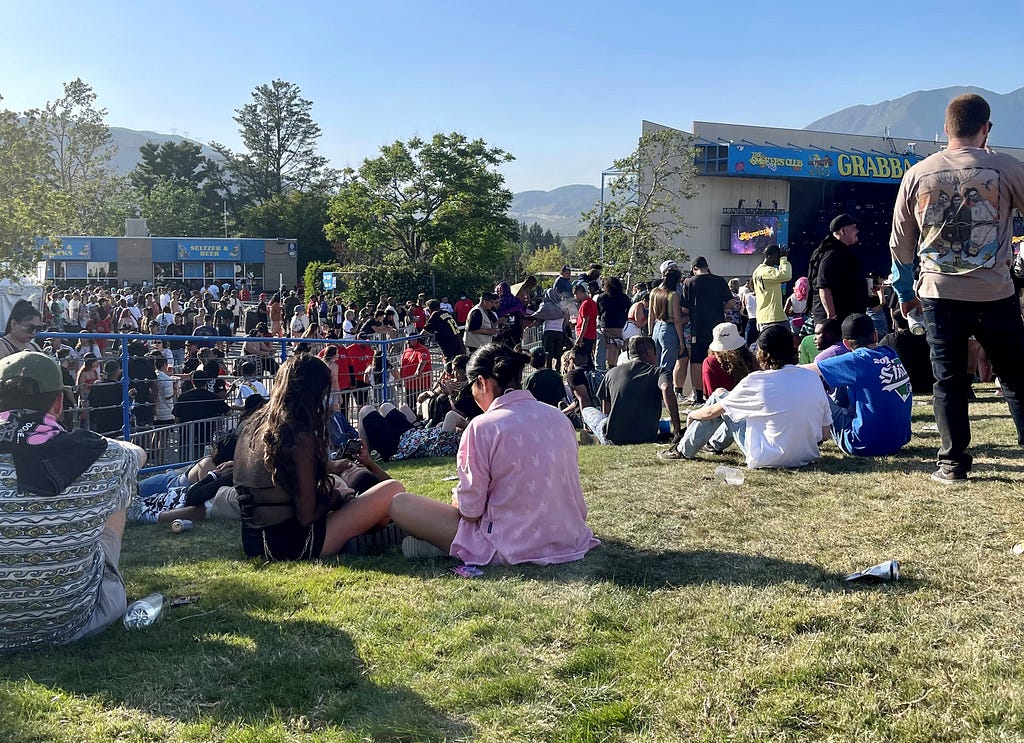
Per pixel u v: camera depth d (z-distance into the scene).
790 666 3.16
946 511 4.93
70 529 3.56
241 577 4.60
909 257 5.67
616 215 40.66
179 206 93.31
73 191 75.38
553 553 4.57
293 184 94.81
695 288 11.04
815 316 8.62
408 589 4.28
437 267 48.91
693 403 10.88
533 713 3.00
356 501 4.93
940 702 2.88
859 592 3.85
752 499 5.54
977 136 5.36
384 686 3.25
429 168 49.56
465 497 4.56
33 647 3.71
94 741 2.92
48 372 3.63
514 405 4.66
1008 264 5.28
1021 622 3.43
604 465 6.97
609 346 13.39
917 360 9.77
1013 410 5.88
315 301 34.28
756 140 49.72
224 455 6.85
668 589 4.05
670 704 2.99
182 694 3.25
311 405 4.72
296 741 2.88
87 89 76.31
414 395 13.11
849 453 6.64
